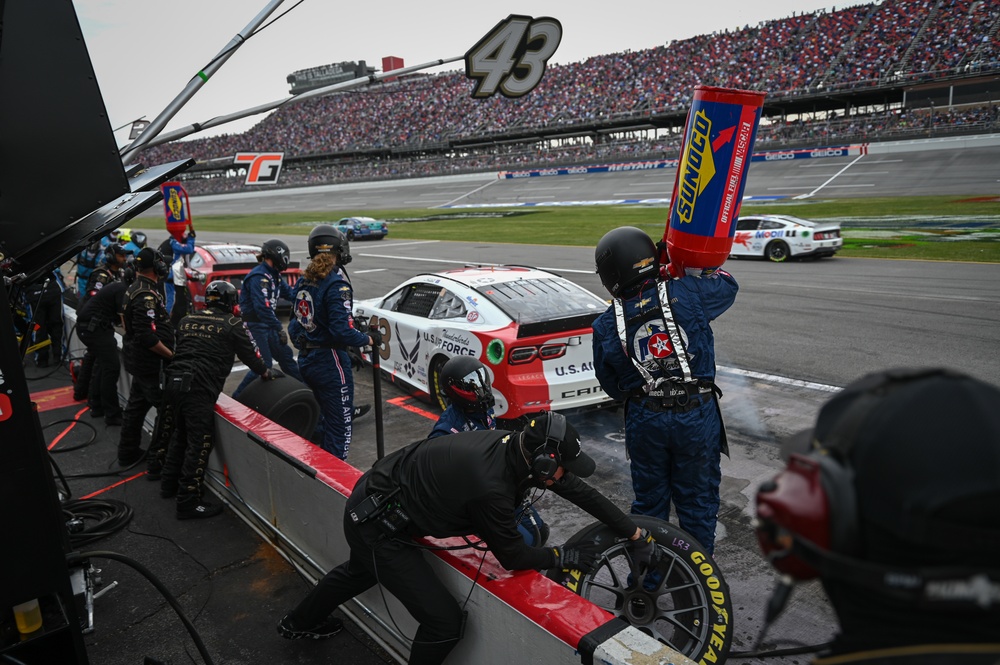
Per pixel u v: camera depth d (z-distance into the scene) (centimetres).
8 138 251
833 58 5041
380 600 299
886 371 88
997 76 4306
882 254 1609
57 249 276
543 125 6359
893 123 4525
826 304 1065
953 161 3625
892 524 74
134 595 352
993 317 907
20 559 221
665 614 251
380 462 261
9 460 215
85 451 564
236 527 424
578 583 251
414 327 649
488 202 4872
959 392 77
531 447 220
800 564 84
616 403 571
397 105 7562
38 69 255
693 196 282
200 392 432
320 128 8025
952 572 70
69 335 830
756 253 1658
